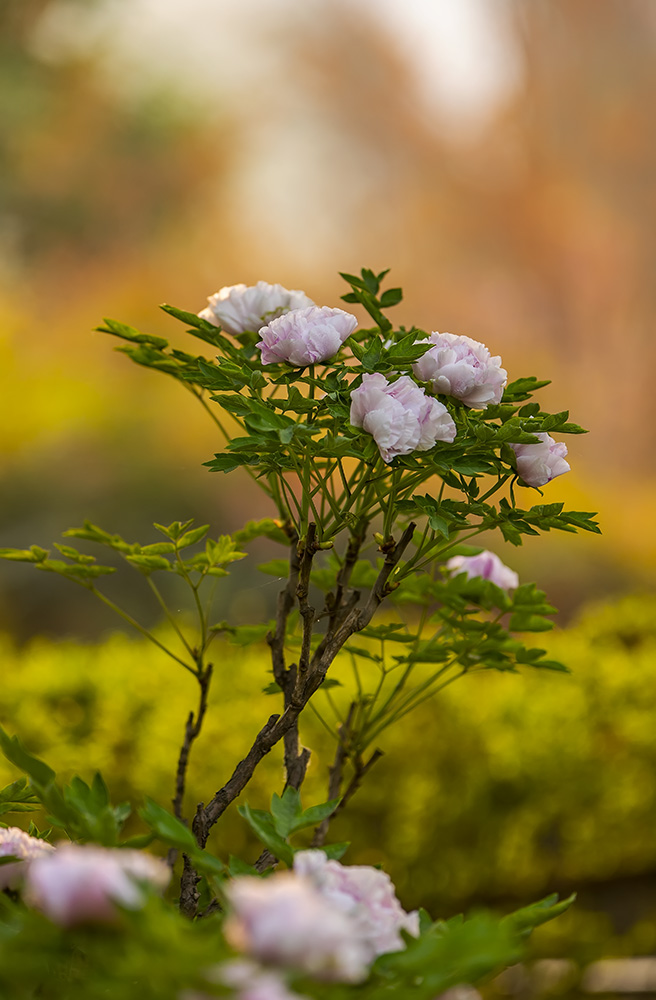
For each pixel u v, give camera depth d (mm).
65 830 1193
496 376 1527
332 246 21719
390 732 3342
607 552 10875
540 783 3584
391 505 1562
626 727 3703
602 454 18469
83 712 3287
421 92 21531
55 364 14398
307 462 1543
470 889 3615
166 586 9547
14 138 20312
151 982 886
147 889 944
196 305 20438
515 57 20469
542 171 20250
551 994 3760
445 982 1006
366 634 1996
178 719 3186
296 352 1535
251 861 3203
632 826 3814
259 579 9469
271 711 3234
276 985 833
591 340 19547
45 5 20094
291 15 21828
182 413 12570
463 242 20656
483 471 1467
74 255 20484
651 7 19594
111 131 21016
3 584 9664
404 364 1519
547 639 4191
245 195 21812
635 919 4039
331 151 21844
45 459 11336
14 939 934
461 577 1973
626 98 19719
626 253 19578
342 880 1088
